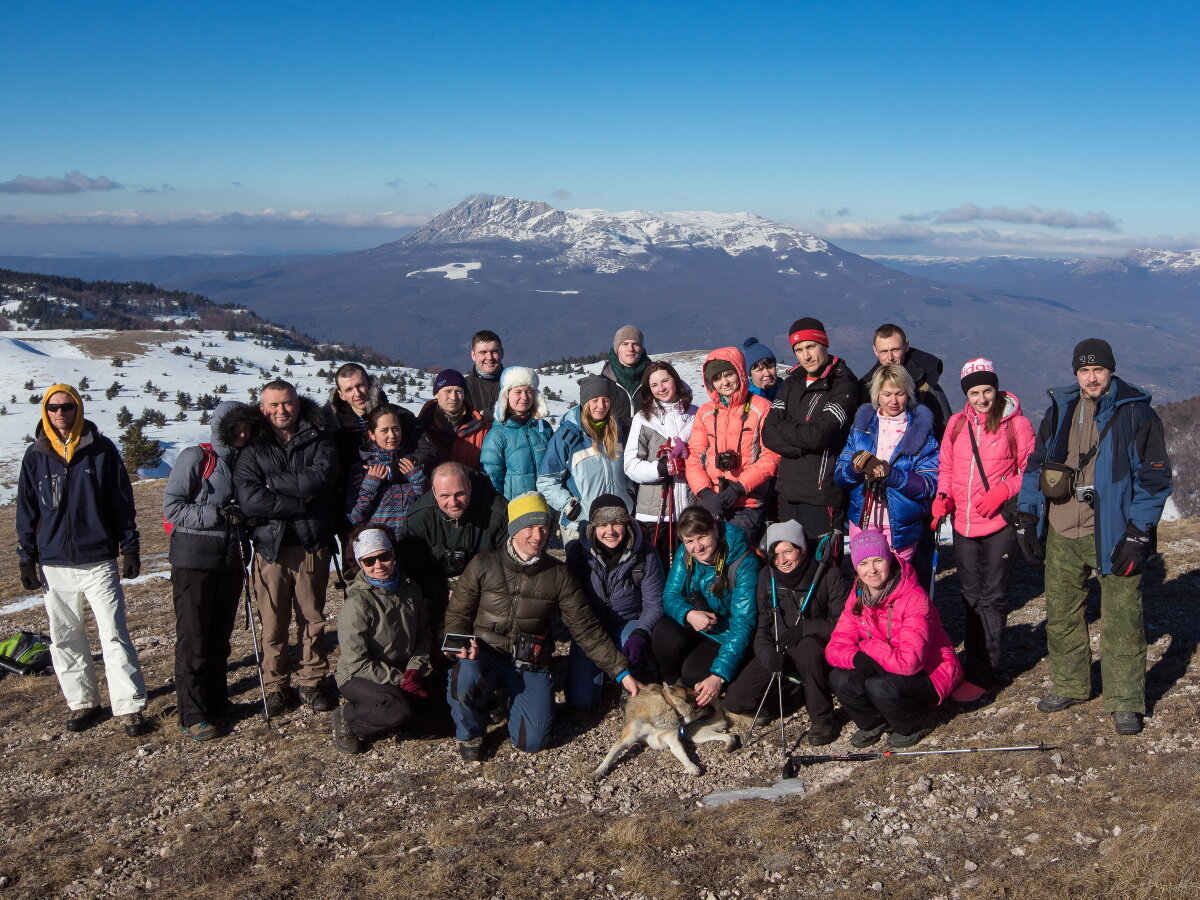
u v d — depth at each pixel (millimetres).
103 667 8969
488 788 5938
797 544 6141
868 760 5781
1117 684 5488
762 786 5703
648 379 7637
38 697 8188
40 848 5508
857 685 5793
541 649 6414
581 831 5129
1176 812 4336
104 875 5152
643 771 6078
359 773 6223
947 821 4812
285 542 7004
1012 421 6215
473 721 6238
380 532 6324
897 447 6574
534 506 6133
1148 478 5316
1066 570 5816
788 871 4520
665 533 7625
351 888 4762
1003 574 6344
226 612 7105
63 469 6816
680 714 6230
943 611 9078
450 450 8109
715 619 6582
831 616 6277
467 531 6730
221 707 7355
